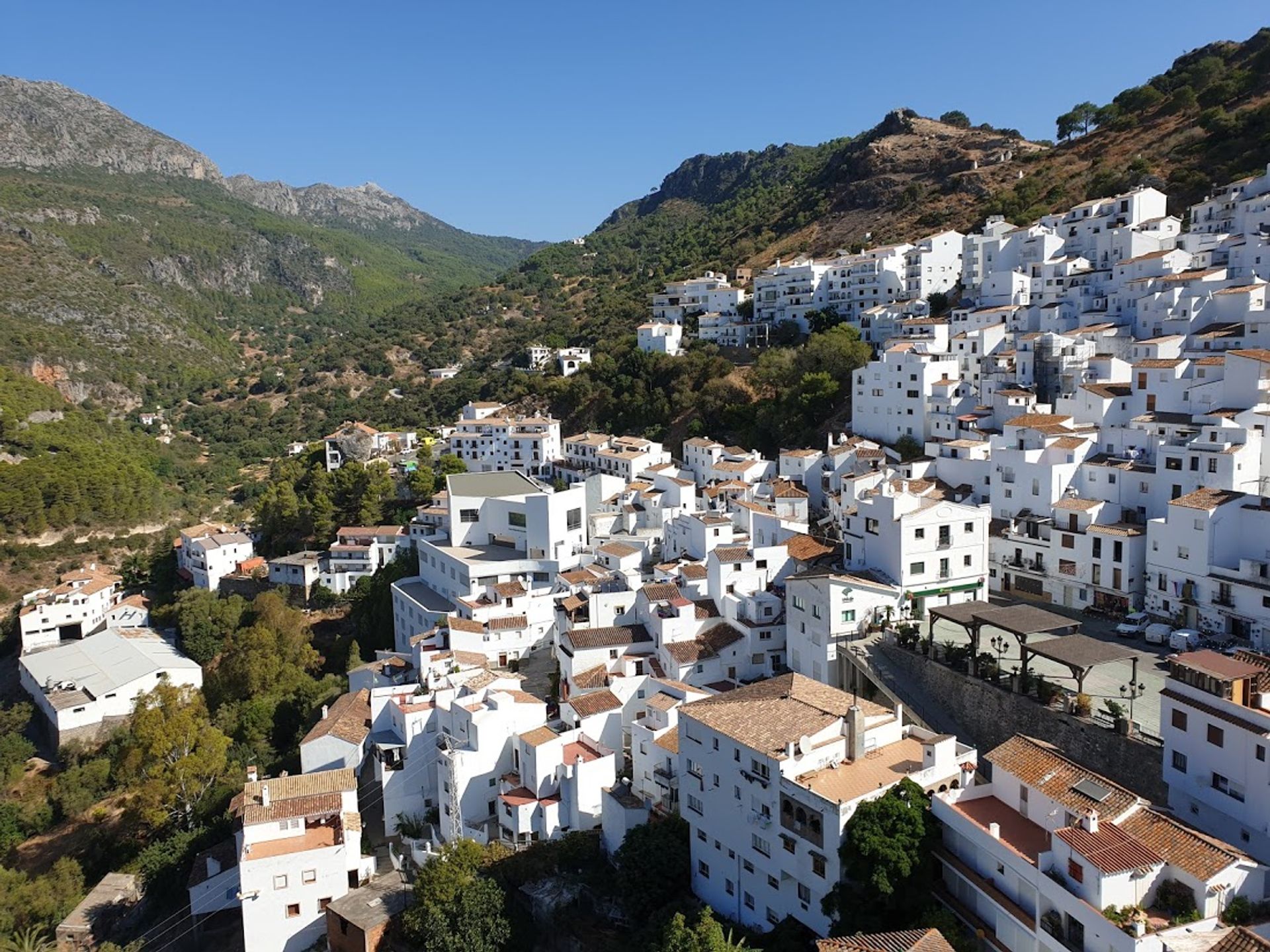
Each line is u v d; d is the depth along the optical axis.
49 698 128.12
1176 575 75.06
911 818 46.66
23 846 104.44
